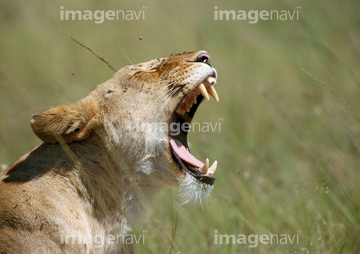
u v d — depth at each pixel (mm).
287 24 25562
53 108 8695
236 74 20906
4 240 8078
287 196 12469
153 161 9016
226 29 24750
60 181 8539
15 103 19297
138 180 8984
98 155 8789
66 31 24359
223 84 19797
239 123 17188
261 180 12969
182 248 10648
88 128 8711
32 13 27344
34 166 8711
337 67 20359
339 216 11047
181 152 9320
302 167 13906
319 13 25625
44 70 21812
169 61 9508
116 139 8828
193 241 10867
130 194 8938
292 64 21594
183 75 9242
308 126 15992
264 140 16125
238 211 11625
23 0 28156
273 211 12117
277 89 19453
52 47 23703
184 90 9227
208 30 24938
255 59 22297
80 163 8672
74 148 8758
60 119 8555
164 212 11664
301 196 12031
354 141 13562
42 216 8180
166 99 9148
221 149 14930
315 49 21859
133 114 8922
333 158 12570
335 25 24391
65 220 8250
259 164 14477
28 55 23281
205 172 9234
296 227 11242
